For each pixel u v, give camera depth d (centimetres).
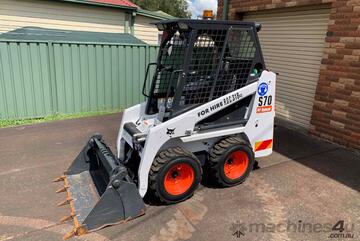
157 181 321
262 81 377
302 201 353
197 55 331
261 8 671
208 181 396
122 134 392
